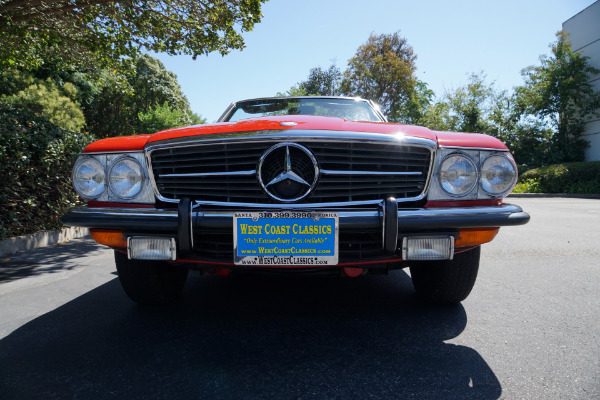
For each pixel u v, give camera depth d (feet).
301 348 6.31
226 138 6.56
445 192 6.66
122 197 6.97
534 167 64.18
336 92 91.91
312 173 6.46
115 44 19.63
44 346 6.45
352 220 6.05
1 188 14.65
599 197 48.21
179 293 8.84
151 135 7.38
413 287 9.68
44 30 18.11
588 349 6.21
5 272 11.60
